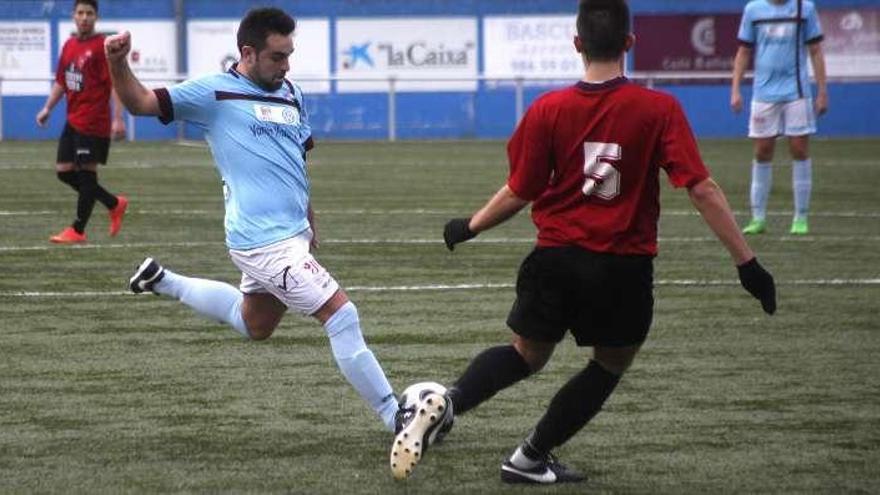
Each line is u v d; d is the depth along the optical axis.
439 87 91.75
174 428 18.14
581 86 14.78
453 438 17.70
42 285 29.77
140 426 18.23
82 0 36.41
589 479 15.94
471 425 18.36
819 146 80.69
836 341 24.05
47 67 91.62
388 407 16.80
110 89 36.66
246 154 16.91
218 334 24.47
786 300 28.12
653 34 93.25
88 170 36.81
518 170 14.84
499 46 93.88
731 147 80.38
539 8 93.56
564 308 15.01
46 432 17.94
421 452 14.59
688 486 15.70
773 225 41.69
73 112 36.62
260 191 16.89
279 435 17.81
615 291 14.80
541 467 15.70
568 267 14.76
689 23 93.12
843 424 18.48
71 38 36.50
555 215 14.94
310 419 18.64
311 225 17.62
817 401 19.75
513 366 15.36
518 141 14.90
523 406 19.39
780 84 38.56
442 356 22.70
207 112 16.97
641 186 14.73
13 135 90.62
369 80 89.50
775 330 24.98
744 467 16.45
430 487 15.57
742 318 26.16
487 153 75.31
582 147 14.68
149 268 18.47
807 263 33.31
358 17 93.25
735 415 18.94
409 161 68.94
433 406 14.59
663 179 58.72
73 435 17.80
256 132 16.95
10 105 90.56
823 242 37.34
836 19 92.75
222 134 16.95
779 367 21.95
